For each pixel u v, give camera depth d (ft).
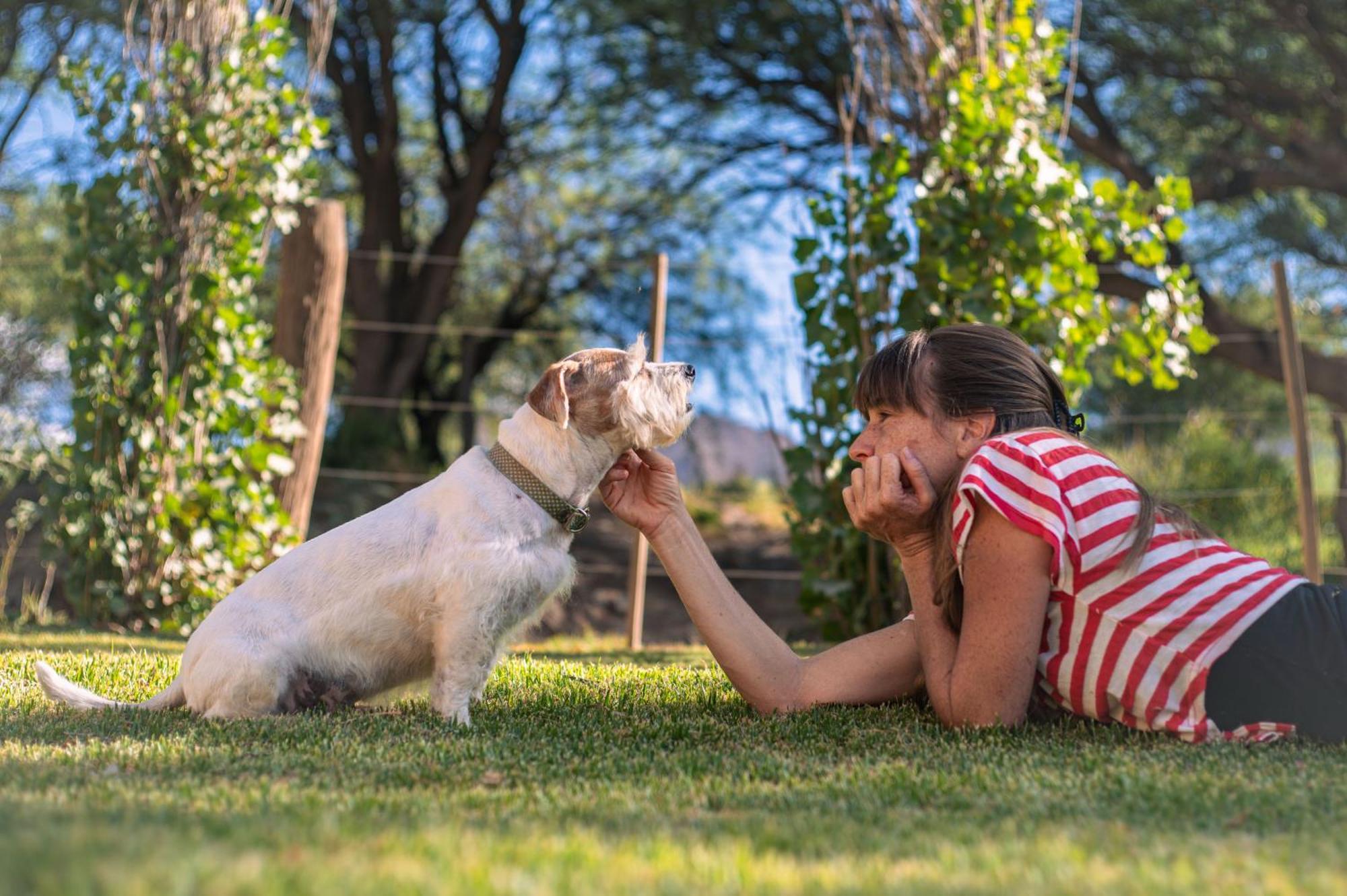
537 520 10.50
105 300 20.89
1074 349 19.79
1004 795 6.98
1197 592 8.55
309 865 4.79
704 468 54.29
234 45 22.12
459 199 54.49
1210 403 53.16
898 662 10.68
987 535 8.68
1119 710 8.84
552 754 8.50
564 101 53.57
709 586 10.88
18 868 4.50
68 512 21.01
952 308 20.07
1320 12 39.19
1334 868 5.25
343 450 44.96
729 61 47.57
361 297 51.34
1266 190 44.91
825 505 21.04
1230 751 8.11
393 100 50.75
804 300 20.89
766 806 6.77
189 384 21.53
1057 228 19.34
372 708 11.06
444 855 5.15
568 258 57.36
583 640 24.56
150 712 10.47
